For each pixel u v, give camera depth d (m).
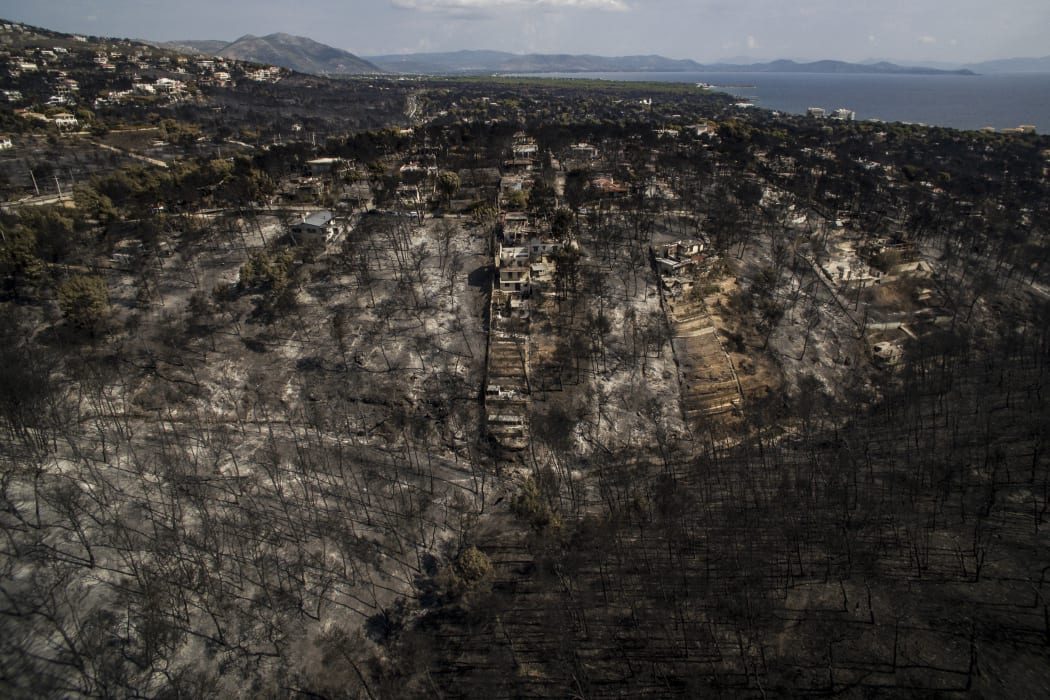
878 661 68.44
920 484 94.44
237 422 112.44
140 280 148.25
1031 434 102.44
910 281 164.00
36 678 65.31
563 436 110.50
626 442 111.50
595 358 128.75
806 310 148.50
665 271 158.38
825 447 108.06
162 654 68.81
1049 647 68.44
